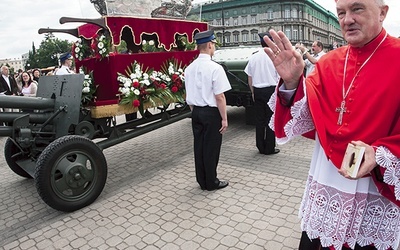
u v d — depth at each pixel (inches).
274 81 188.2
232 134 259.4
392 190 53.9
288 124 61.9
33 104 155.7
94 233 124.9
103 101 165.5
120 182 175.5
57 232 127.7
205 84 144.4
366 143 53.9
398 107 52.1
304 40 2295.8
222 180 165.2
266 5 2169.0
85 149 143.7
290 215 128.0
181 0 214.2
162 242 115.6
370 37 54.8
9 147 178.1
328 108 60.1
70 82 160.2
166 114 207.0
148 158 215.3
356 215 58.7
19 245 120.8
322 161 62.7
